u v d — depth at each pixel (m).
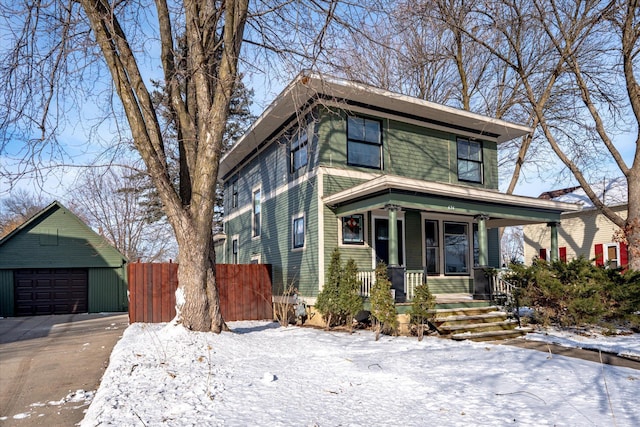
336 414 4.73
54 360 8.91
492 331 10.44
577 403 5.12
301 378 6.30
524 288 11.43
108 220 35.06
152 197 26.95
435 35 20.27
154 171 8.64
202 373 6.42
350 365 7.07
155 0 9.80
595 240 20.02
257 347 8.53
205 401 5.16
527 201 12.89
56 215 21.55
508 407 4.98
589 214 20.38
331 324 12.07
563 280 11.36
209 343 8.27
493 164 15.63
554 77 17.31
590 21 14.77
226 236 22.59
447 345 9.02
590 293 10.65
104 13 8.59
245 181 19.53
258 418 4.59
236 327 12.59
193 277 9.02
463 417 4.65
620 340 9.88
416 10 15.90
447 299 12.00
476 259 15.28
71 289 21.52
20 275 20.77
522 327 11.07
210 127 8.92
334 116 12.79
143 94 8.97
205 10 8.98
